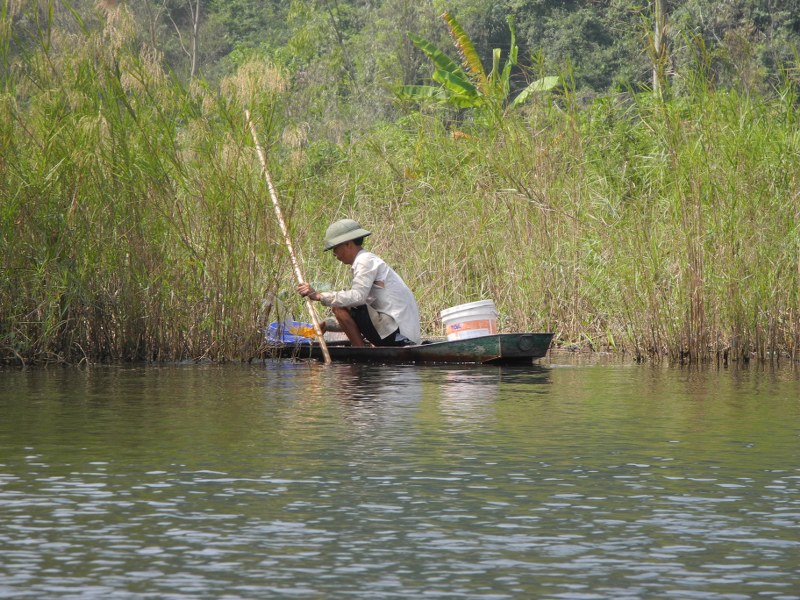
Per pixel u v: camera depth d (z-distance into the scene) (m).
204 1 109.31
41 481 11.92
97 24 25.84
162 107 25.92
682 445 14.22
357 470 12.55
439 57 46.31
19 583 8.45
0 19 24.88
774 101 27.75
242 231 25.59
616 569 8.84
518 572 8.77
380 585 8.43
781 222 26.27
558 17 94.12
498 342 24.80
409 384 20.88
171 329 25.55
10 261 24.25
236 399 18.58
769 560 9.10
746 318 25.95
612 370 23.73
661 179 28.39
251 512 10.59
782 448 14.05
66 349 24.92
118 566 8.89
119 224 25.28
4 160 24.33
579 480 12.07
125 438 14.58
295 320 28.17
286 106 27.88
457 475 12.30
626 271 27.20
